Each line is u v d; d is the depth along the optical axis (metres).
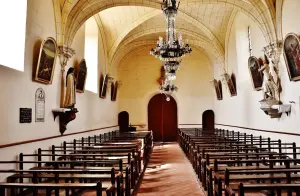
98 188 3.73
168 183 9.14
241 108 15.41
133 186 7.90
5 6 7.86
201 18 16.47
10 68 7.19
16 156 7.36
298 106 9.20
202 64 22.81
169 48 9.61
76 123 12.33
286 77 10.05
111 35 17.52
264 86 10.93
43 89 9.18
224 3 12.85
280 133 10.53
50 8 9.88
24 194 6.68
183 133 16.86
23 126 7.84
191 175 10.27
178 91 22.67
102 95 17.03
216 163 6.06
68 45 10.97
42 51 8.68
